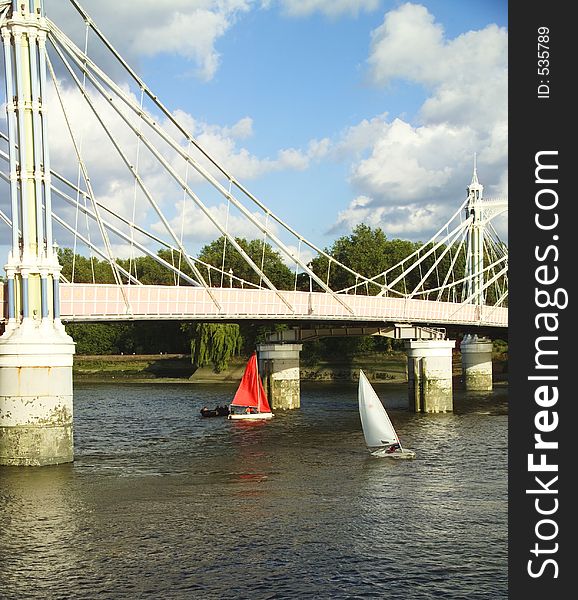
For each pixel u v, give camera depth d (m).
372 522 36.09
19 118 48.97
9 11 49.88
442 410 83.88
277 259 166.38
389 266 160.62
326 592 28.17
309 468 48.31
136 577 29.56
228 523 36.03
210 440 60.34
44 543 33.41
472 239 127.25
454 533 34.50
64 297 56.38
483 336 118.69
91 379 142.25
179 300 64.19
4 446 48.34
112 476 45.84
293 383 88.50
